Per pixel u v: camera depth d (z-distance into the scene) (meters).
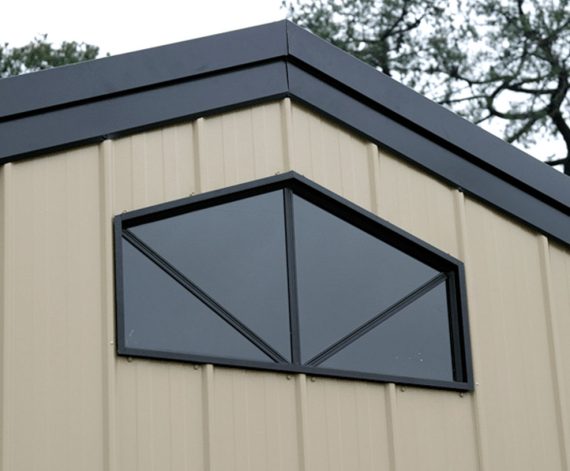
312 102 8.52
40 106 7.39
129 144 7.73
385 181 8.70
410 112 8.88
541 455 8.75
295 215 8.30
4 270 7.05
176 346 7.52
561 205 9.38
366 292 8.43
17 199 7.23
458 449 8.41
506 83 23.61
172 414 7.32
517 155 9.26
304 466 7.68
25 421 6.86
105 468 7.00
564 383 9.03
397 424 8.19
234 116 8.23
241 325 7.82
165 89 7.94
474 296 8.83
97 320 7.27
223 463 7.39
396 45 23.98
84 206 7.45
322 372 7.93
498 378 8.73
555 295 9.23
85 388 7.10
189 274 7.75
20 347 6.96
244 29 8.34
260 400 7.68
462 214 8.97
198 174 7.95
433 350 8.59
